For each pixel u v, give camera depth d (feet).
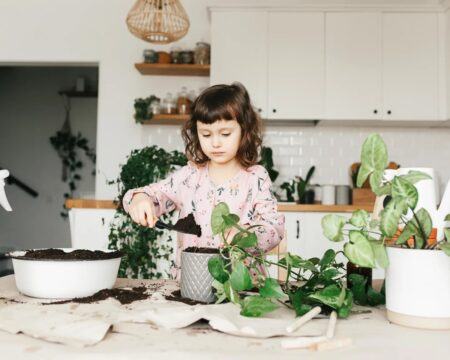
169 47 11.87
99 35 12.00
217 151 3.83
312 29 10.86
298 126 11.79
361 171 2.35
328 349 2.00
